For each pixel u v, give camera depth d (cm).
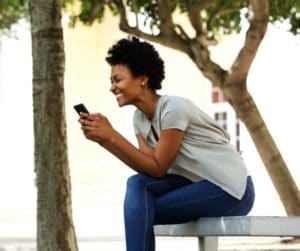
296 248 808
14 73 2100
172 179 451
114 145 430
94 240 1244
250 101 911
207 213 445
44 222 508
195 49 922
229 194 439
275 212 1430
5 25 1088
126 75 448
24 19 1088
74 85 1958
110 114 1908
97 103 1934
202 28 937
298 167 1413
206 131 447
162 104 448
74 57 1955
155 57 455
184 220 452
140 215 425
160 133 446
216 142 448
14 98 2097
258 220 424
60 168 510
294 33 971
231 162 446
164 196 441
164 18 928
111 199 1705
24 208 1859
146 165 432
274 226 420
